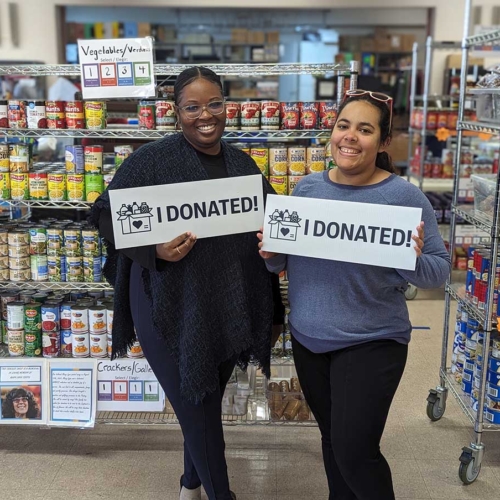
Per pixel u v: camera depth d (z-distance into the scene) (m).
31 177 2.52
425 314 4.62
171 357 1.92
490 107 2.82
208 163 1.91
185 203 1.85
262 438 2.79
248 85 8.78
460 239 5.27
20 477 2.45
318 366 1.87
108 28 8.75
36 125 2.49
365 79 5.06
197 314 1.85
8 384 2.57
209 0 8.52
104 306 2.60
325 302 1.78
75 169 2.51
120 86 2.44
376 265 1.73
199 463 1.96
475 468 2.41
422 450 2.69
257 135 2.49
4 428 2.86
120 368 2.57
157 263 1.86
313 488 2.40
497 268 2.43
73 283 2.58
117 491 2.37
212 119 1.80
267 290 2.00
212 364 1.88
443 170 5.76
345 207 1.74
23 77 7.98
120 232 1.83
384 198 1.73
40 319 2.60
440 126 5.59
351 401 1.72
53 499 2.31
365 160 1.70
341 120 1.71
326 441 1.94
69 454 2.63
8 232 2.58
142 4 8.50
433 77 8.58
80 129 2.48
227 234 1.90
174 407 1.97
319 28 9.01
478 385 2.51
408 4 8.58
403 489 2.39
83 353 2.61
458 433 2.85
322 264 1.79
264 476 2.48
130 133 2.47
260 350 2.01
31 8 8.52
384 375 1.74
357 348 1.76
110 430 2.85
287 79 9.02
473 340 2.64
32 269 2.61
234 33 8.73
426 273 1.72
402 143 7.72
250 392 2.68
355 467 1.72
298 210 1.78
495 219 2.27
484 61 7.57
